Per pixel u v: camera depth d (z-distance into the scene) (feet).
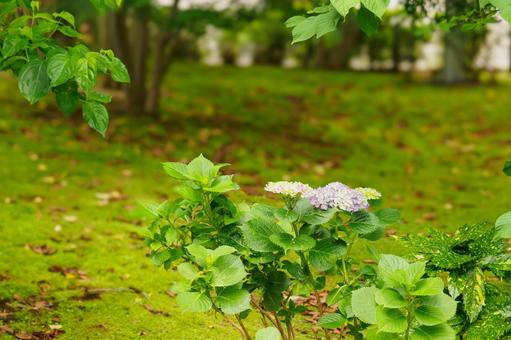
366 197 9.30
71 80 9.80
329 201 8.74
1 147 30.60
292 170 30.55
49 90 9.46
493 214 23.11
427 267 9.18
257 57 86.12
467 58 64.95
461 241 9.38
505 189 27.94
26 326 13.61
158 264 9.50
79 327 13.70
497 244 8.96
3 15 10.10
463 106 51.11
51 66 8.96
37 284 15.96
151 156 31.68
